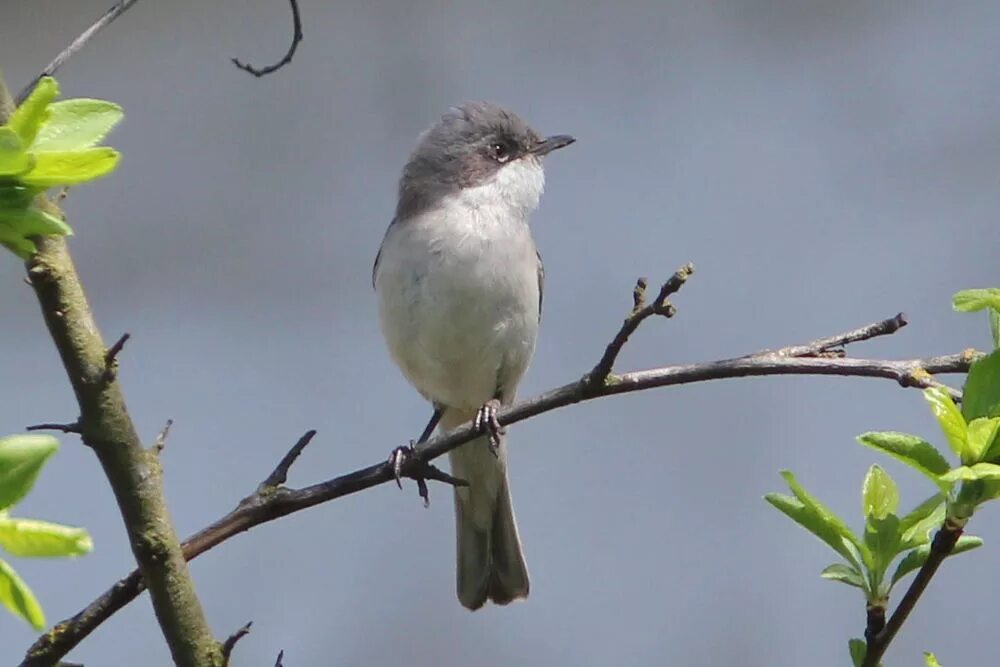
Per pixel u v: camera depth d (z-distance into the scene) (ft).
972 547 17.66
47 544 12.16
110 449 17.85
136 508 17.97
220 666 18.07
